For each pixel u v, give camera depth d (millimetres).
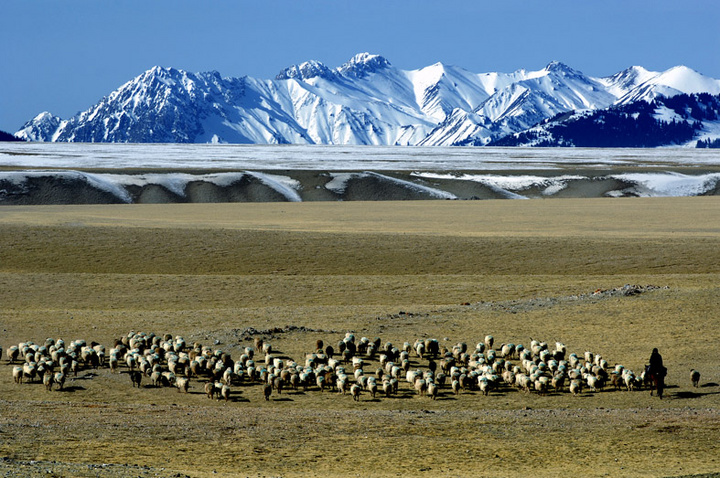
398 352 100625
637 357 97438
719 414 71312
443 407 79500
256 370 91000
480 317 122250
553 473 53562
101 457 53969
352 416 71312
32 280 155875
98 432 61406
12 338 111250
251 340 109375
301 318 124500
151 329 117812
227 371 87875
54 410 70938
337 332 113875
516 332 112875
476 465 55688
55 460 52094
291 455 57594
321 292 149500
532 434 64375
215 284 155125
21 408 71250
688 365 92750
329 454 58062
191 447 58531
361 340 104500
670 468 54875
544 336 110062
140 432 62156
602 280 154750
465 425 67438
